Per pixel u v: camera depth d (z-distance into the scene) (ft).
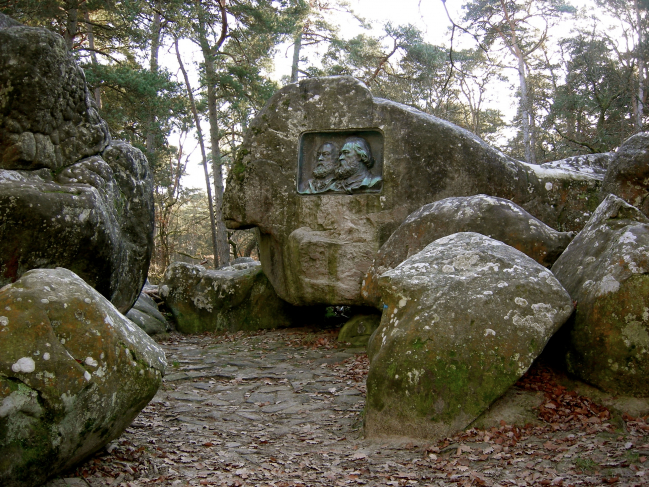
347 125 33.40
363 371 25.04
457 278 17.44
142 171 28.37
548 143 92.38
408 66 88.22
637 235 16.97
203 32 65.77
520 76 86.63
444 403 15.99
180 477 13.84
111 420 12.67
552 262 24.61
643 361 15.87
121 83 60.80
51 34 23.17
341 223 32.89
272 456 15.57
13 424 10.87
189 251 157.99
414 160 32.53
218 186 76.95
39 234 21.08
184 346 33.68
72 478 12.61
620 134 73.51
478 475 13.17
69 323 12.04
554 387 17.30
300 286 33.04
